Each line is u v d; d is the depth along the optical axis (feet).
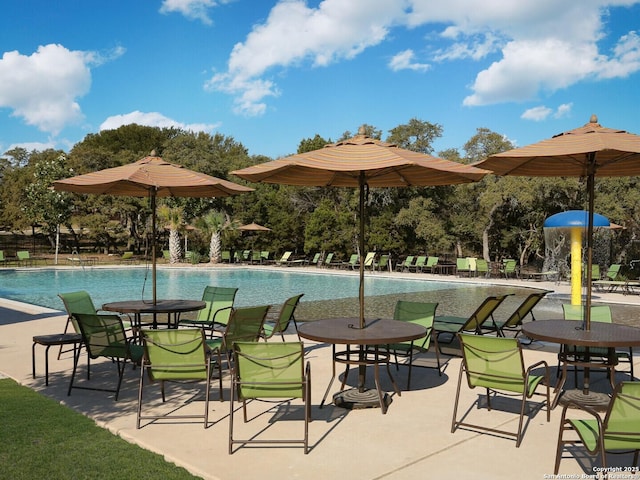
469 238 102.06
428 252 100.99
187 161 124.47
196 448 14.07
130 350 18.47
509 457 13.64
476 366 15.67
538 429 15.78
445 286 68.90
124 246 151.74
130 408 17.57
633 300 51.49
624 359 25.32
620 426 11.18
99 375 21.80
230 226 106.83
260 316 20.99
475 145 98.37
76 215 122.01
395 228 98.84
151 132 181.16
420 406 18.06
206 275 85.61
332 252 99.86
